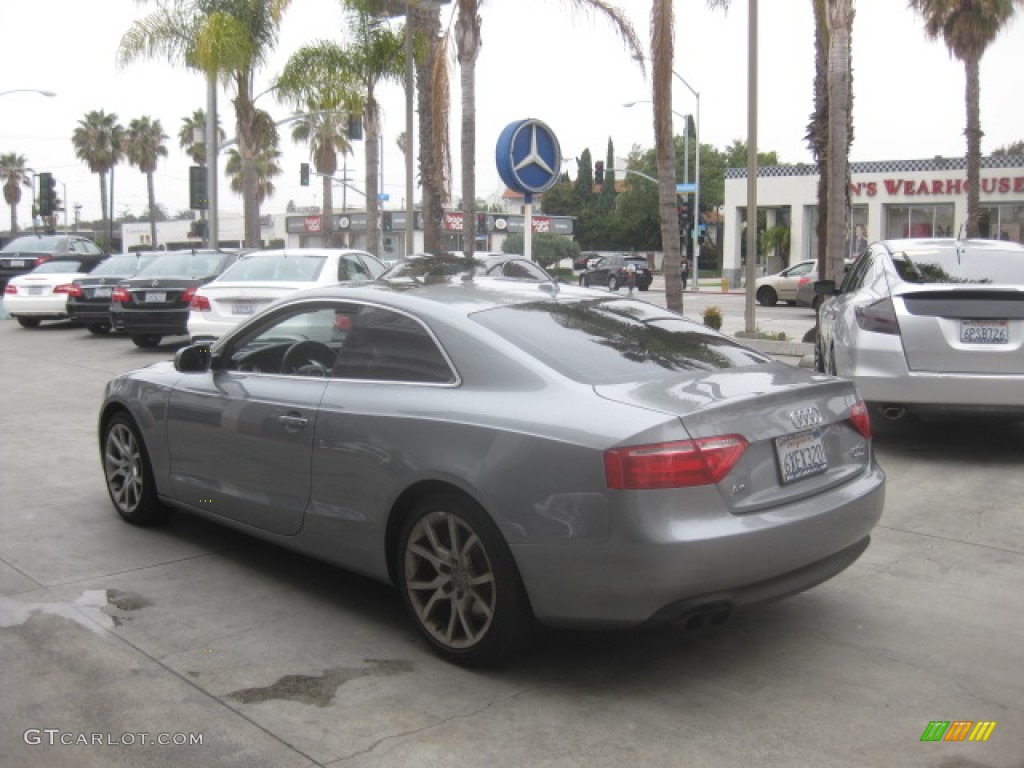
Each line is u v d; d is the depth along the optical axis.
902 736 3.52
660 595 3.56
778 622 4.58
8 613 4.65
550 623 3.79
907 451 8.02
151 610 4.70
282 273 12.44
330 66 23.86
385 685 3.92
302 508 4.68
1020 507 6.41
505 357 4.11
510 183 11.77
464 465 3.92
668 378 4.09
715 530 3.61
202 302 12.24
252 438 4.91
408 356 4.41
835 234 14.92
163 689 3.87
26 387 11.88
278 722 3.61
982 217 39.12
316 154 58.09
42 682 3.93
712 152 76.62
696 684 3.94
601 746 3.45
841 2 14.56
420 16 20.86
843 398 4.37
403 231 63.03
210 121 25.47
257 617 4.63
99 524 6.11
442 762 3.34
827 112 17.72
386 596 4.92
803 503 3.97
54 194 35.91
